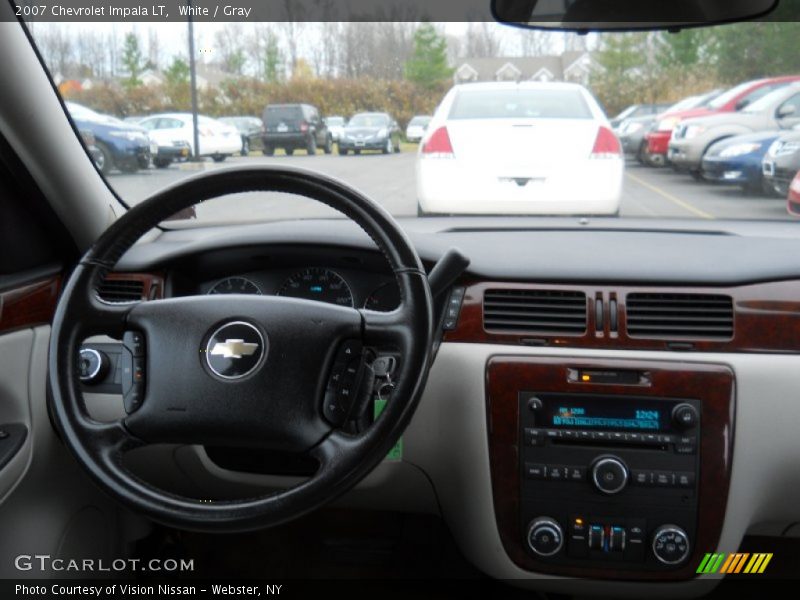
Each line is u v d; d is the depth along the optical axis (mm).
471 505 1801
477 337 1768
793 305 1676
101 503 2100
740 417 1679
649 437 1692
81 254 1946
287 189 1256
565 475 1722
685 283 1699
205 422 1212
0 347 1685
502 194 3109
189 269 1971
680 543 1692
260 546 2383
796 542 2277
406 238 1226
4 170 1718
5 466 1655
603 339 1722
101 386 1844
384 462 1866
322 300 1902
